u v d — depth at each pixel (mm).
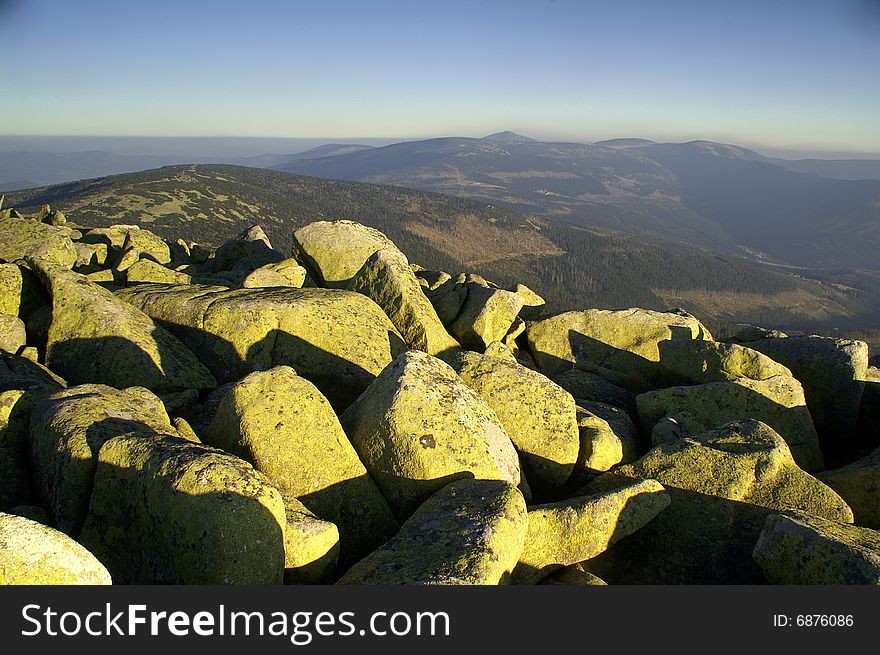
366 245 23141
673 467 12016
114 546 8352
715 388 15414
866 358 16734
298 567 8367
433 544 8641
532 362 20203
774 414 15094
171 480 7930
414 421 10562
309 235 23594
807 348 17484
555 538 9969
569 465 12672
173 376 14219
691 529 11055
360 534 9883
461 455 10445
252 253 26594
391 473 10523
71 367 14383
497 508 9156
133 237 26469
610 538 10117
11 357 13586
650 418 15328
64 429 9164
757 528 10945
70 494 8672
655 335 19562
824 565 8852
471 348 20031
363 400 11906
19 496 9336
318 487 9977
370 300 18250
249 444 10172
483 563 8141
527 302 22812
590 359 19734
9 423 10055
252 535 7629
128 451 8555
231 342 15852
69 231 26500
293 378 11016
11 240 21016
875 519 11805
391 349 16953
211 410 13320
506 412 13086
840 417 16594
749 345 18703
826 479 12453
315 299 17172
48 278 15867
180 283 20891
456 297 20828
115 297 16016
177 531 7734
